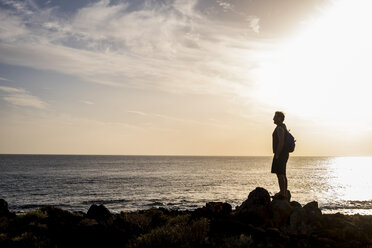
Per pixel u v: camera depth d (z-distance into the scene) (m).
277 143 9.78
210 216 10.15
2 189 56.69
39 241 9.18
